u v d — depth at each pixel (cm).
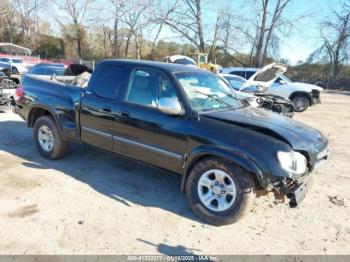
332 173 550
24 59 3591
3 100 894
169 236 330
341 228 365
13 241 306
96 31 4528
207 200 360
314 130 402
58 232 325
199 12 3897
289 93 1400
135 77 420
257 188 347
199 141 354
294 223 369
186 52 4312
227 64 4175
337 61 4378
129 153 423
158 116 387
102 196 409
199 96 397
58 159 529
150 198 411
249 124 349
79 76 578
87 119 459
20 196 396
